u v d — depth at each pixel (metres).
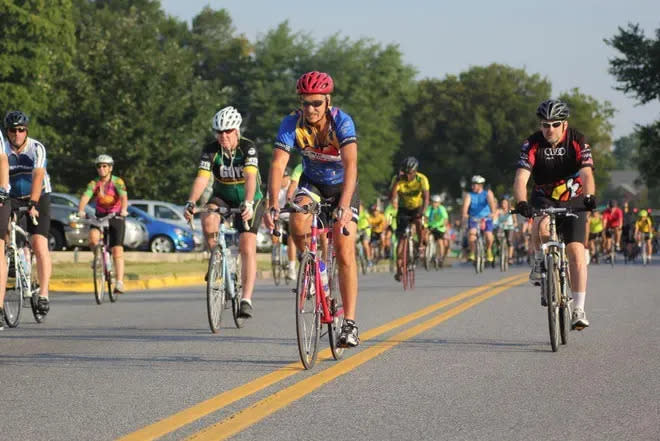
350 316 31.31
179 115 182.00
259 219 40.66
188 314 47.84
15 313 42.25
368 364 30.66
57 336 38.72
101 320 45.12
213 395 25.78
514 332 38.56
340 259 30.83
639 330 39.03
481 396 25.61
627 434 21.50
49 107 178.62
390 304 51.62
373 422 22.67
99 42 179.00
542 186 35.22
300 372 29.22
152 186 182.12
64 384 27.58
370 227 106.62
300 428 22.08
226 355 32.78
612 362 30.95
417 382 27.58
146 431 21.80
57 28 180.00
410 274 65.62
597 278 76.06
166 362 31.34
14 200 42.44
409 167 65.00
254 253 40.38
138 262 106.25
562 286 34.28
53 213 113.94
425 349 33.84
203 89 189.62
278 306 51.56
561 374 28.81
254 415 23.31
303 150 30.95
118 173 179.25
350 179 29.92
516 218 139.00
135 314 48.06
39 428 22.25
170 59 183.12
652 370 29.47
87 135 177.50
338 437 21.28
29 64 175.62
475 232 92.50
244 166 39.91
